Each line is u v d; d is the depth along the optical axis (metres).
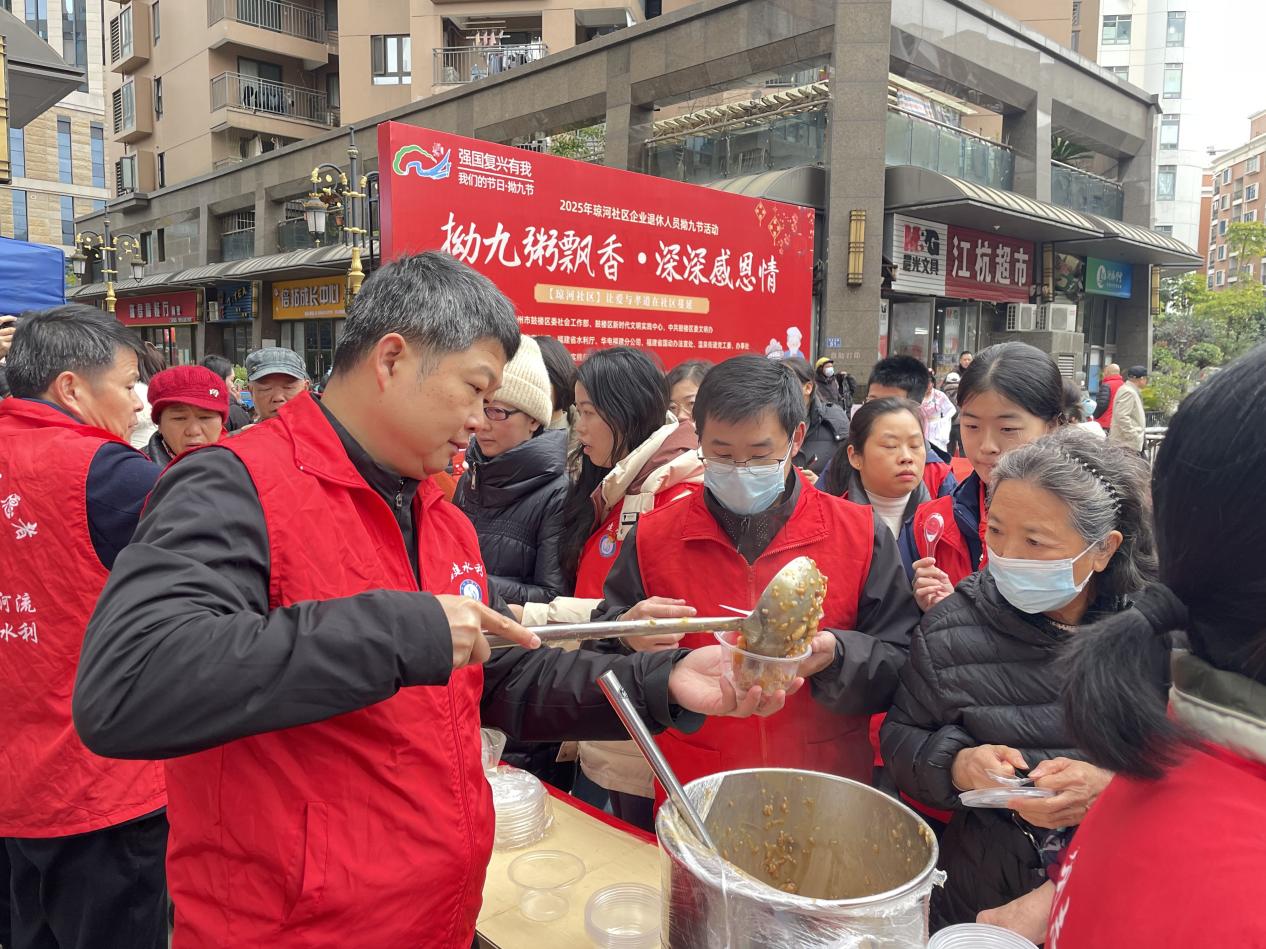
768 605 1.09
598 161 11.62
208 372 2.76
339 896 0.94
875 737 1.97
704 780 1.09
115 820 1.70
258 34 18.27
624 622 1.05
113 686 0.79
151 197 18.95
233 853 0.96
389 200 3.45
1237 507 0.53
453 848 1.04
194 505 0.91
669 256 4.86
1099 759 0.59
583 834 1.61
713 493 1.64
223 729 0.78
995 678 1.37
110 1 20.31
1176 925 0.51
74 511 1.63
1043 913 1.12
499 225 3.86
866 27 8.94
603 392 2.14
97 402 1.88
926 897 0.86
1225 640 0.56
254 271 14.38
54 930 1.76
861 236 9.18
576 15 15.55
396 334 0.97
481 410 1.04
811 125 9.60
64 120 28.17
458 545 1.22
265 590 0.94
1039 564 1.31
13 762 1.68
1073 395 2.92
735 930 0.82
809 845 1.12
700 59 10.06
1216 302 26.36
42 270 3.82
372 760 0.97
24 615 1.65
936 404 6.14
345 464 1.01
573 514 2.22
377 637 0.82
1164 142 35.22
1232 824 0.52
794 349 5.97
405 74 17.11
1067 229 10.82
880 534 1.69
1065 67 11.87
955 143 10.48
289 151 15.23
